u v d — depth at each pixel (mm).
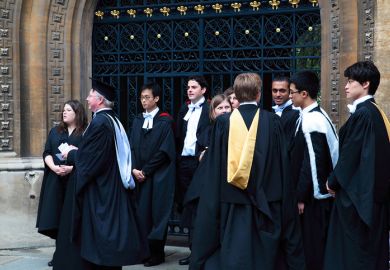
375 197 4441
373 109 4539
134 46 7902
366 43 6234
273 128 4297
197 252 4262
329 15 6719
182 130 6598
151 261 6527
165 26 7742
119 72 7961
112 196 5258
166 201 6473
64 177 6148
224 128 4305
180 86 7812
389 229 4629
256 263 4148
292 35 7180
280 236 4203
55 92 7746
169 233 7676
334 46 6684
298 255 4262
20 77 7586
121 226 5250
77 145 6156
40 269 6391
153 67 7816
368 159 4410
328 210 4992
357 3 6430
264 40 7324
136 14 7855
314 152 4836
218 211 4258
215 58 7535
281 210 4234
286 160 4293
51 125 7738
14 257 6977
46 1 7605
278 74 7340
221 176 4266
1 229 7406
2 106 7445
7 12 7457
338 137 4934
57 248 5473
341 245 4582
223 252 4141
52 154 6254
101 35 8039
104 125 5223
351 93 4652
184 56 7676
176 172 6609
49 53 7699
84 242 5168
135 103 7918
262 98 7480
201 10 7539
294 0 7129
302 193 4855
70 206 5469
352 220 4477
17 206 7465
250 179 4176
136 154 6621
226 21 7457
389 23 5961
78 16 7828
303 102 4977
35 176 7543
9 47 7492
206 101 6570
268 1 7266
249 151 4152
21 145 7613
